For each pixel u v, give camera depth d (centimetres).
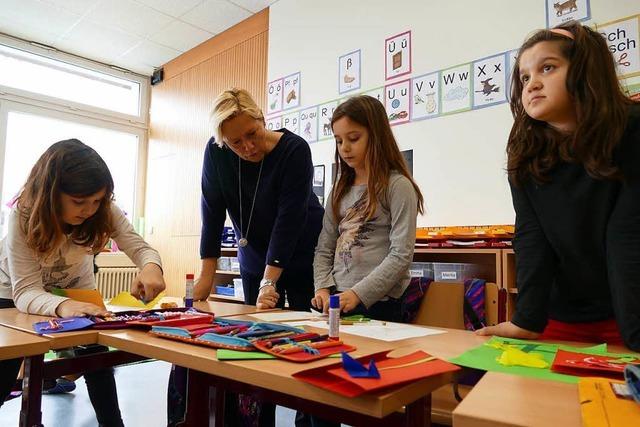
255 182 152
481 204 241
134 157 501
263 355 66
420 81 269
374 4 296
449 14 260
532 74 82
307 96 332
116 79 495
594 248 82
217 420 95
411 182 125
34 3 369
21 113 425
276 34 361
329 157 313
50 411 217
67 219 119
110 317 98
